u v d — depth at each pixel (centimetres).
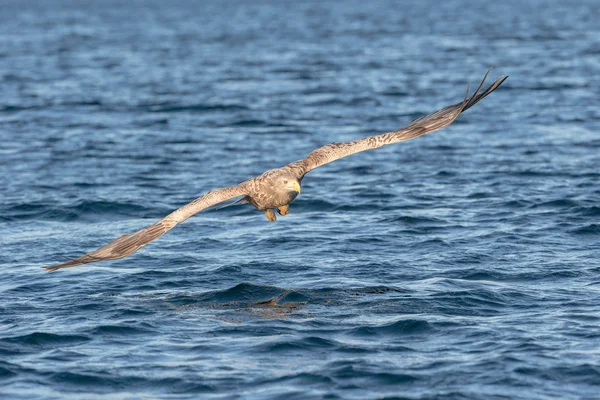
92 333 1329
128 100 4325
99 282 1616
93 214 2223
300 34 8981
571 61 5728
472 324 1341
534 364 1174
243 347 1259
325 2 19875
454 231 1958
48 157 2941
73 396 1116
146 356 1234
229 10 16675
